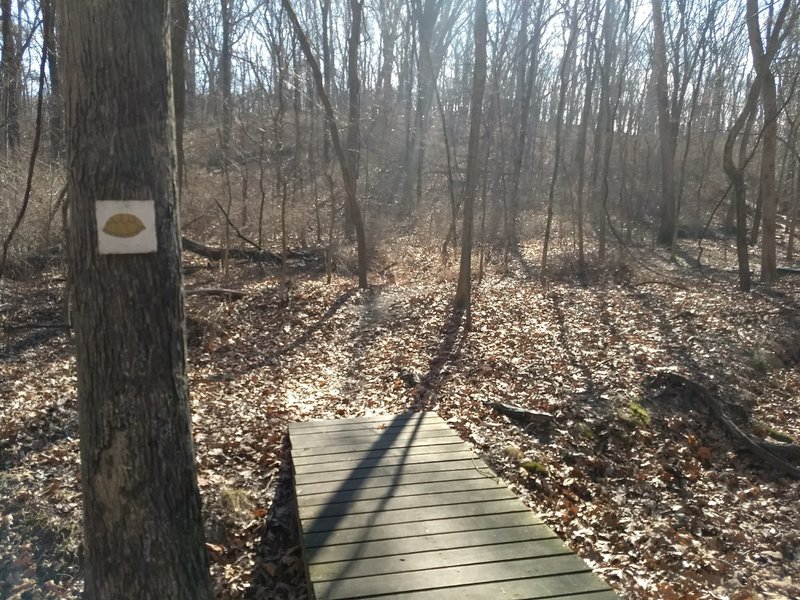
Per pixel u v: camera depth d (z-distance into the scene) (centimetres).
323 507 474
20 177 1349
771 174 1442
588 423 753
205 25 1908
